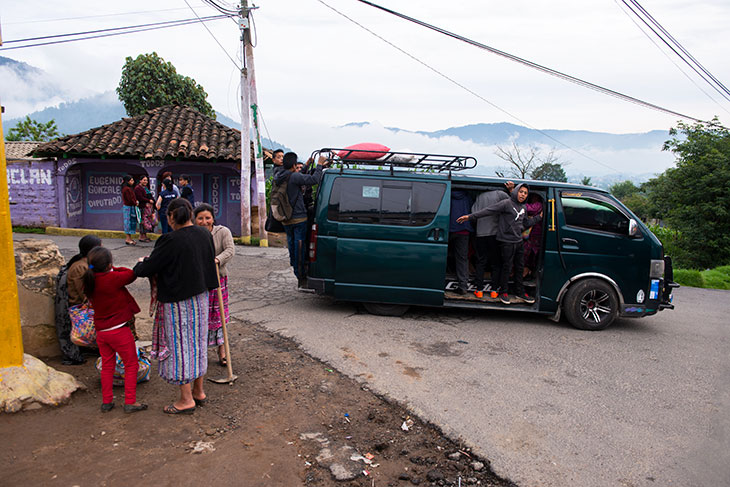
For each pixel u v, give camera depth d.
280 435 3.62
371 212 6.63
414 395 4.36
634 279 6.65
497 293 7.04
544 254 6.67
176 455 3.27
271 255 11.87
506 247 6.70
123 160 14.64
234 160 14.48
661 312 8.46
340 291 6.69
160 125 15.98
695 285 13.54
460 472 3.32
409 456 3.49
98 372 4.50
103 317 3.67
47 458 3.14
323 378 4.68
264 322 6.34
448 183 6.70
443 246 6.58
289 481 3.08
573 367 5.25
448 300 6.82
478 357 5.41
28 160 14.60
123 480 2.96
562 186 6.73
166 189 11.44
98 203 15.84
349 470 3.24
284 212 6.84
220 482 3.01
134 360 3.83
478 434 3.74
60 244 11.98
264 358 5.11
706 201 25.27
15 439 3.33
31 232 14.38
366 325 6.40
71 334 4.33
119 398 4.06
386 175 6.66
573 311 6.66
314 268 6.68
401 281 6.62
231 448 3.40
